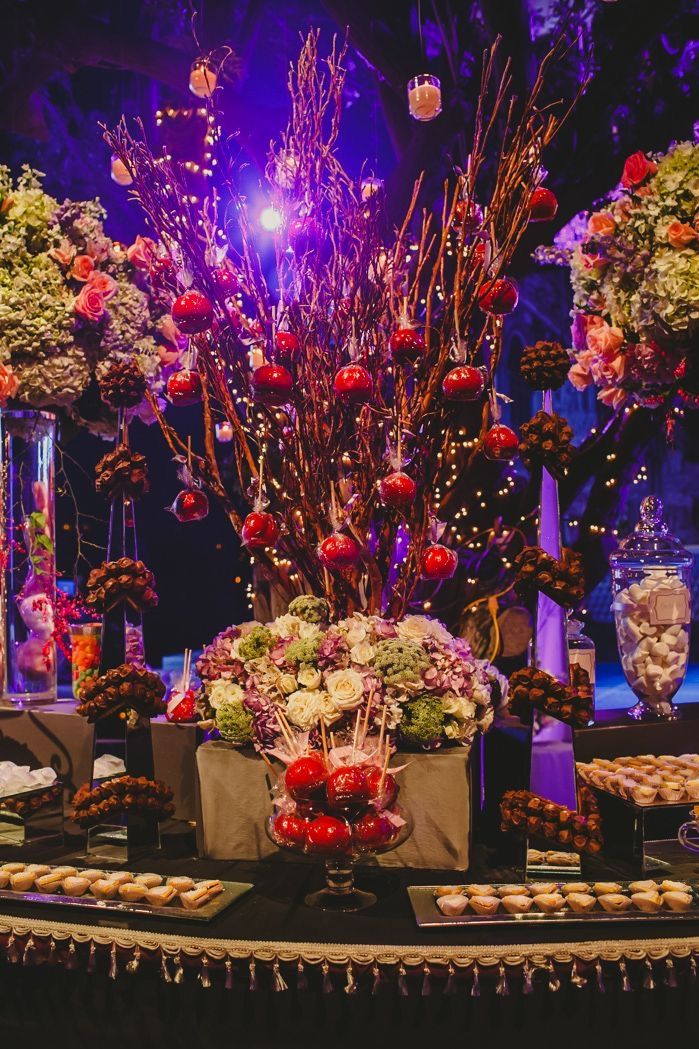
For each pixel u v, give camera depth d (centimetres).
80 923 172
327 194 214
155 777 228
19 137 415
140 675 204
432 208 308
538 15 333
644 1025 166
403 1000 164
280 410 217
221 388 218
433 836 194
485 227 202
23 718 229
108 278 243
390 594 228
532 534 295
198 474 223
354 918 172
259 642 201
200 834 204
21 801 216
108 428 260
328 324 215
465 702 193
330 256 220
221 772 202
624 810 191
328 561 195
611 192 288
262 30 390
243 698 197
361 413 211
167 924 170
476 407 292
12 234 237
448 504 300
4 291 233
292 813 175
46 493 241
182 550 419
